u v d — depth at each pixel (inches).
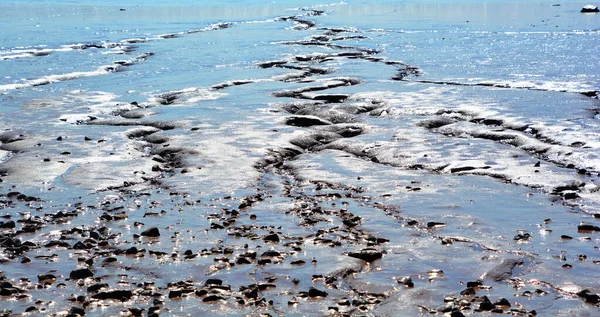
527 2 4471.0
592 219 519.2
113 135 813.9
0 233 490.9
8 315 351.9
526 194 585.0
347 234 487.2
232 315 354.9
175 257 441.7
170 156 732.0
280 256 439.8
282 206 556.4
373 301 372.2
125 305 366.0
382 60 1550.2
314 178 642.8
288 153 745.6
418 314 356.8
